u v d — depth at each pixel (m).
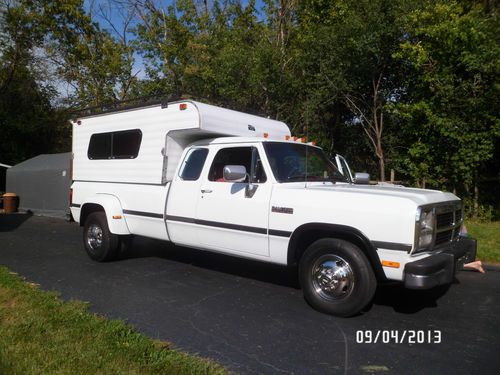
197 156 6.15
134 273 6.58
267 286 5.94
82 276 6.37
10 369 3.31
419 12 11.48
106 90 23.30
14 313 4.48
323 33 13.38
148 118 6.66
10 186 16.16
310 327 4.45
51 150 23.42
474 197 12.22
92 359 3.49
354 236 4.56
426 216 4.38
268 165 5.32
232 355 3.77
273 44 16.08
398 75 13.44
